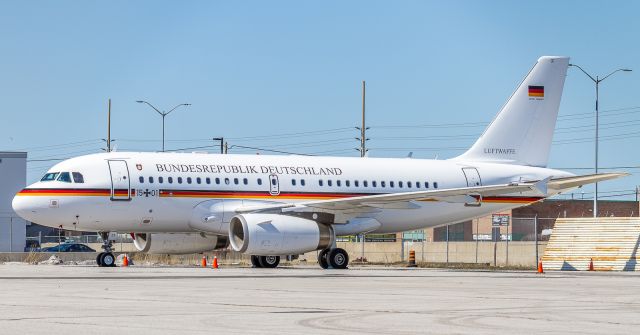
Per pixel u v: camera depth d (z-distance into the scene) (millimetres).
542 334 20953
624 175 57688
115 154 56750
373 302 29219
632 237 65938
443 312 25922
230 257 84750
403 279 44312
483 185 64938
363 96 102188
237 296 31438
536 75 67125
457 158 66000
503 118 66438
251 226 53531
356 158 63281
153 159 57062
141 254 79562
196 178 57281
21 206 54656
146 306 26984
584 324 23109
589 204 129625
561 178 57969
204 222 57000
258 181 58812
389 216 62938
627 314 25859
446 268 68625
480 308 27406
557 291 35719
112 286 36250
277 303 28484
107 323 22141
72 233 125312
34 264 65312
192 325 21891
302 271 53375
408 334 20609
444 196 55719
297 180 60000
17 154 101625
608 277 49156
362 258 85250
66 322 22281
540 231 124875
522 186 55500
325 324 22422
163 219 56531
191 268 57094
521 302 29891
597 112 86500
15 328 20875
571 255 68188
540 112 67125
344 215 57406
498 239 120000
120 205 55375
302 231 54656
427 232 121812
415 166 64188
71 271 49500
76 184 54812
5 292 32469
